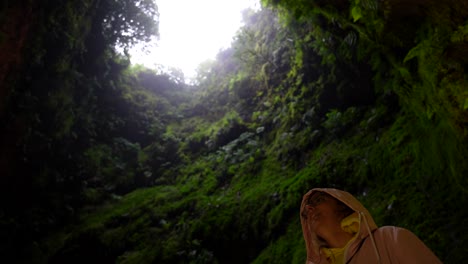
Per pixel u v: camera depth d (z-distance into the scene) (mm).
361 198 5465
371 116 7051
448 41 2926
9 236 9375
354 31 5621
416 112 4609
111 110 14586
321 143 7875
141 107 15672
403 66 4223
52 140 10805
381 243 1203
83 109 12211
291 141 8898
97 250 8961
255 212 7215
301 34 9055
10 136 9727
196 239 7699
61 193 11109
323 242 1396
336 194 1368
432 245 3703
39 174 10586
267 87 12352
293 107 9703
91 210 11039
